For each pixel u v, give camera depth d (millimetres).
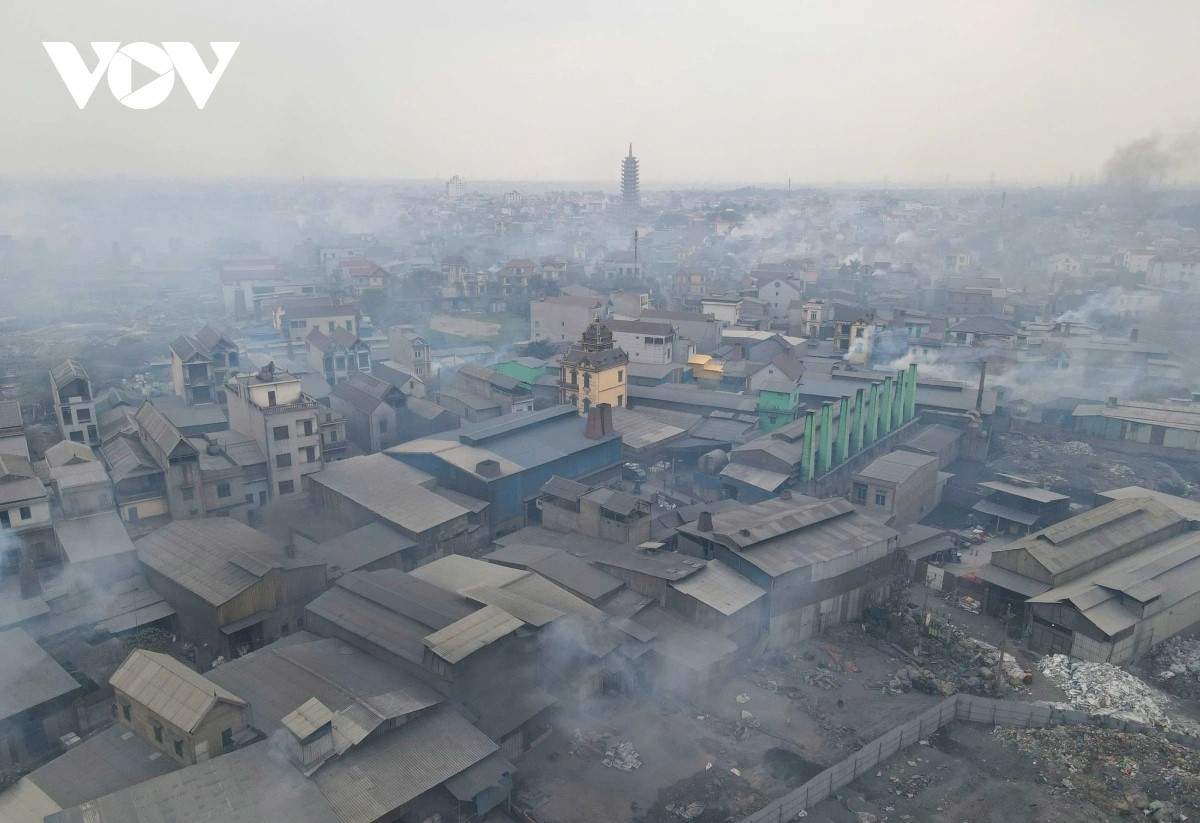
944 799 42156
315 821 34156
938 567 66812
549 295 182125
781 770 43969
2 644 45375
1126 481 88188
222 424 86062
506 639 45188
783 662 54438
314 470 75188
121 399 95688
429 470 74938
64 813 32625
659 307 184125
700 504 75562
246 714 38906
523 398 102438
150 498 64188
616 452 84312
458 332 159875
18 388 107375
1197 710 50375
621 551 60531
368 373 102562
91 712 44219
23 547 55406
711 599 52656
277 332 135125
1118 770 43906
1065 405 107625
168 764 37750
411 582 52469
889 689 51562
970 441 98062
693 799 41625
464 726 40906
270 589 52219
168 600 54125
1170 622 57656
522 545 62969
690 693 49625
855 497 76625
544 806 40875
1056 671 53375
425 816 37562
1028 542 60906
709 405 103438
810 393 105562
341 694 40688
